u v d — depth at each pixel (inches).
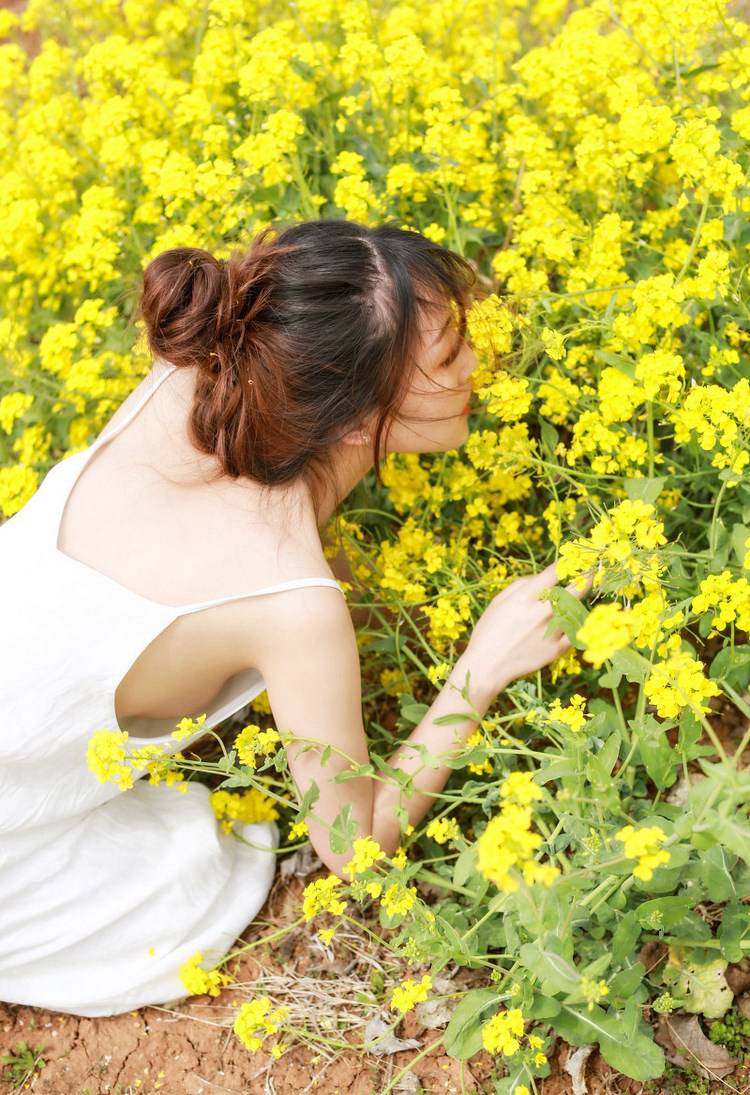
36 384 99.6
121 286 103.4
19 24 134.3
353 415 61.9
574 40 92.7
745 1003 68.0
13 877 70.9
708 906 71.5
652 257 88.9
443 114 87.7
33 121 115.0
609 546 57.4
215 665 65.1
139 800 77.2
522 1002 60.3
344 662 62.2
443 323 64.1
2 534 66.8
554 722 59.5
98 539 64.0
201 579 61.6
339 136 102.0
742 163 80.0
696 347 83.9
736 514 82.0
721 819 47.6
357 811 65.9
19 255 109.0
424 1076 69.2
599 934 65.2
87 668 62.6
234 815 78.7
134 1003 74.7
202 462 63.7
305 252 61.8
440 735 67.1
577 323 81.9
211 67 105.9
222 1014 74.8
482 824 74.4
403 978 73.5
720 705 82.3
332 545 80.9
